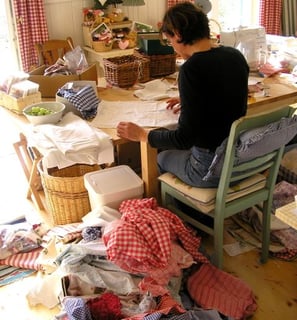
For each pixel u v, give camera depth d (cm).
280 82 261
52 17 366
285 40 321
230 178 183
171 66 278
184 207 220
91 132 199
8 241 228
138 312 165
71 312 160
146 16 415
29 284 209
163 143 188
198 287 189
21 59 354
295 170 258
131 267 177
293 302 193
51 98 254
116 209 206
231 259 221
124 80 260
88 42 369
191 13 176
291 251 221
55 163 190
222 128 184
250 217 241
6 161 343
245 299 185
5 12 345
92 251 183
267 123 175
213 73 174
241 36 276
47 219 257
